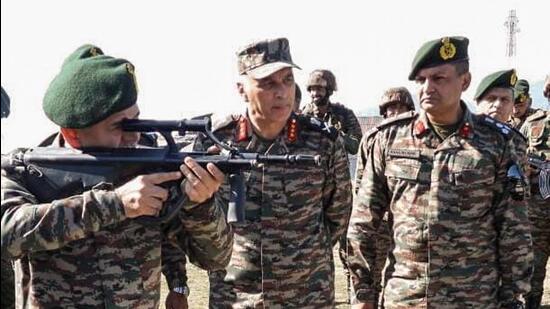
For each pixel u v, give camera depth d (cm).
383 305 373
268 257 356
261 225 357
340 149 375
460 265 354
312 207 364
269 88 351
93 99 221
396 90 688
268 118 356
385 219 421
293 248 358
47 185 228
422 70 352
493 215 359
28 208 214
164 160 223
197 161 224
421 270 357
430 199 356
